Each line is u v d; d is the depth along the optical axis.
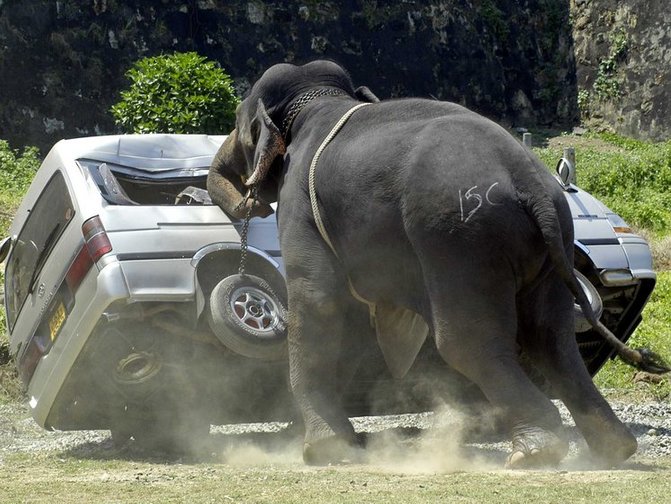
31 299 24.53
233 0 78.56
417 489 15.55
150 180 25.31
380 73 84.88
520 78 93.44
